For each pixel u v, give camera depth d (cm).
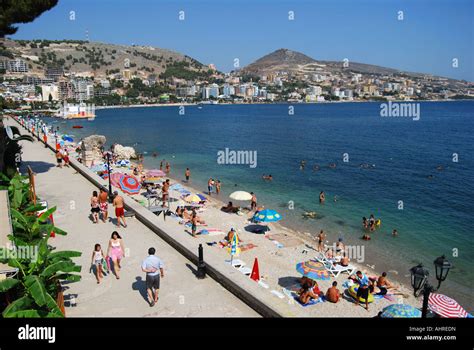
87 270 1291
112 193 2202
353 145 7812
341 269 2008
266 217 2525
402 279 2025
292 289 1780
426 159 6144
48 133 5844
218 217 2889
